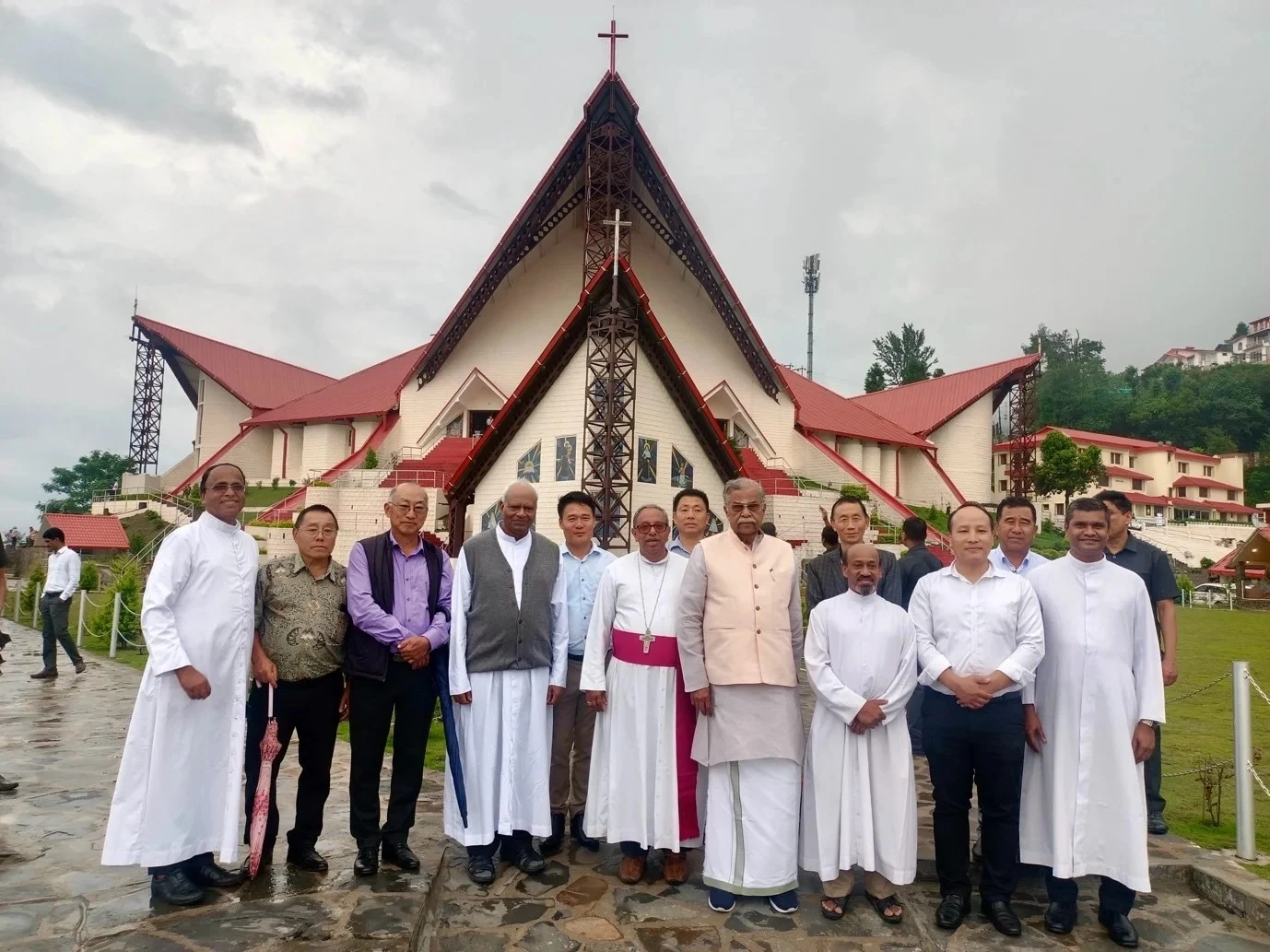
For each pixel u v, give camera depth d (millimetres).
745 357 32500
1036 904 4953
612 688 5344
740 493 5105
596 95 24953
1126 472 68375
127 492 47031
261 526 28781
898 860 4637
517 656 5242
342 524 29266
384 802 6664
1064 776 4641
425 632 5129
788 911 4758
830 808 4785
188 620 4562
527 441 23203
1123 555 6223
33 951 3822
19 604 22391
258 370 51938
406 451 33094
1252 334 142250
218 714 4645
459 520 23609
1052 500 59062
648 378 22812
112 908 4359
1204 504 69000
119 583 17016
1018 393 49062
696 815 5199
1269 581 37250
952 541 5012
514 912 4676
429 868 5078
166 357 51688
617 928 4496
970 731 4664
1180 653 17281
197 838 4512
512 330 31250
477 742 5195
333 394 44781
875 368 83375
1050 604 4883
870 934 4516
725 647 4918
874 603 4992
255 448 45500
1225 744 9008
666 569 5496
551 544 5621
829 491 33344
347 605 4992
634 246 30234
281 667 4871
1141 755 4582
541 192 26719
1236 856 5520
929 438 47406
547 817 5289
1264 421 87812
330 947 3896
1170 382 98688
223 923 4172
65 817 5934
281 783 7027
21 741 8312
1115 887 4500
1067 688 4719
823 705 4902
